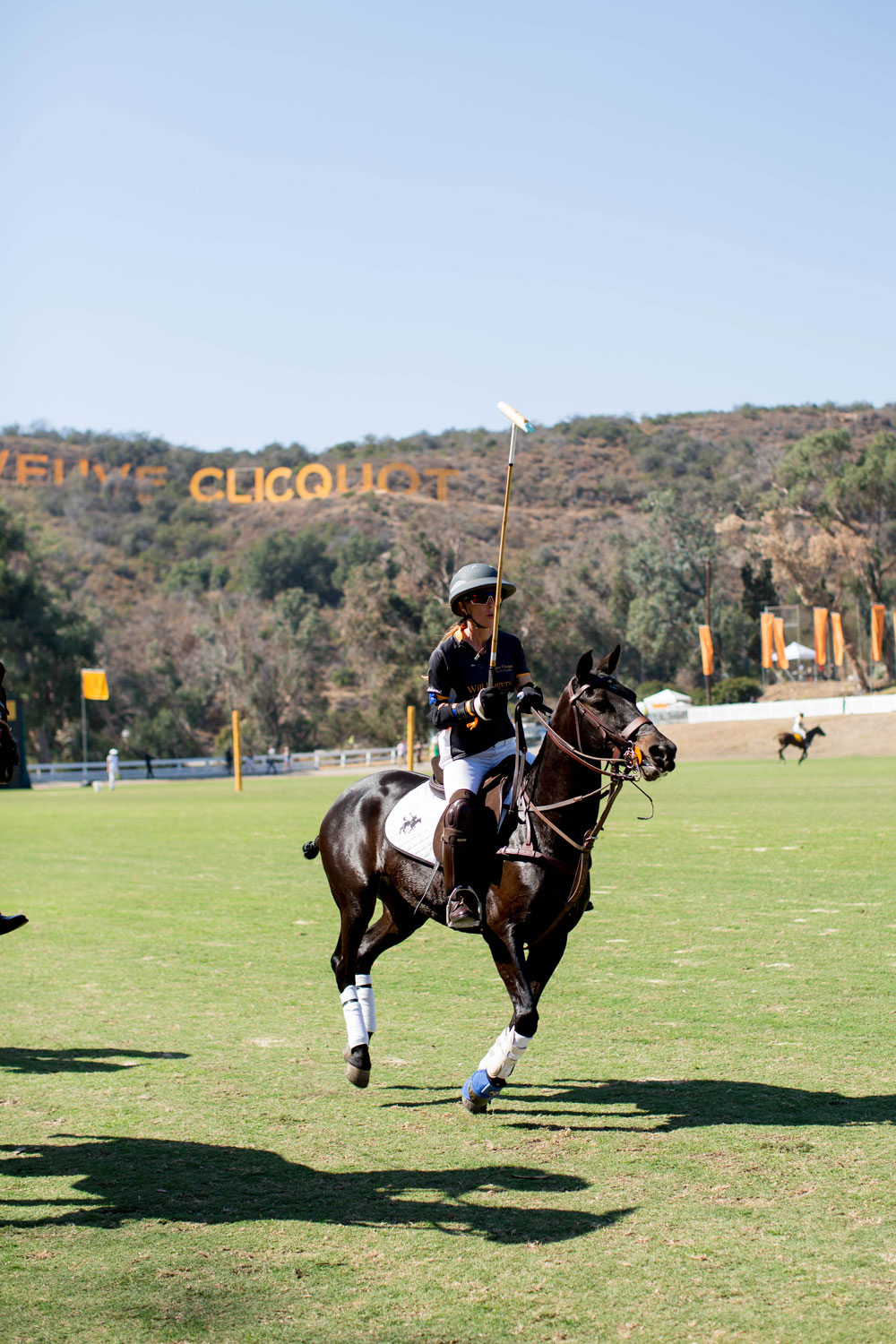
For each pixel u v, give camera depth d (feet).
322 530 443.73
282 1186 16.84
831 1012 26.07
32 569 240.73
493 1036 25.20
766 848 56.24
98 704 238.48
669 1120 19.35
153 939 37.47
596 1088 21.26
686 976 29.99
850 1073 21.63
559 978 30.04
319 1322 12.85
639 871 49.26
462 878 19.98
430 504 478.59
